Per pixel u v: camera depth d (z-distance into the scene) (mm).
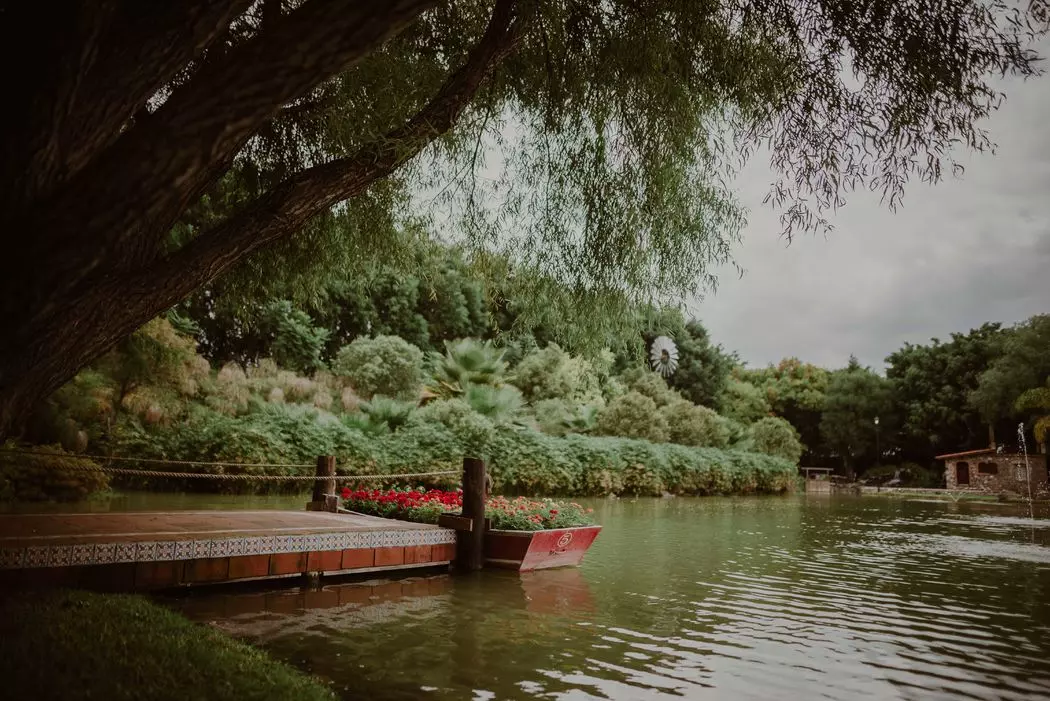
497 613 5754
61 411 12031
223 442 13820
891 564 9484
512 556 7820
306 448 14586
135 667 2932
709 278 5781
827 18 3969
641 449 23312
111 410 13281
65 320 2297
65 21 2180
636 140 5074
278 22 2508
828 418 48594
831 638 5363
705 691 4008
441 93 3549
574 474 20156
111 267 2502
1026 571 9008
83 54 2221
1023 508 23875
